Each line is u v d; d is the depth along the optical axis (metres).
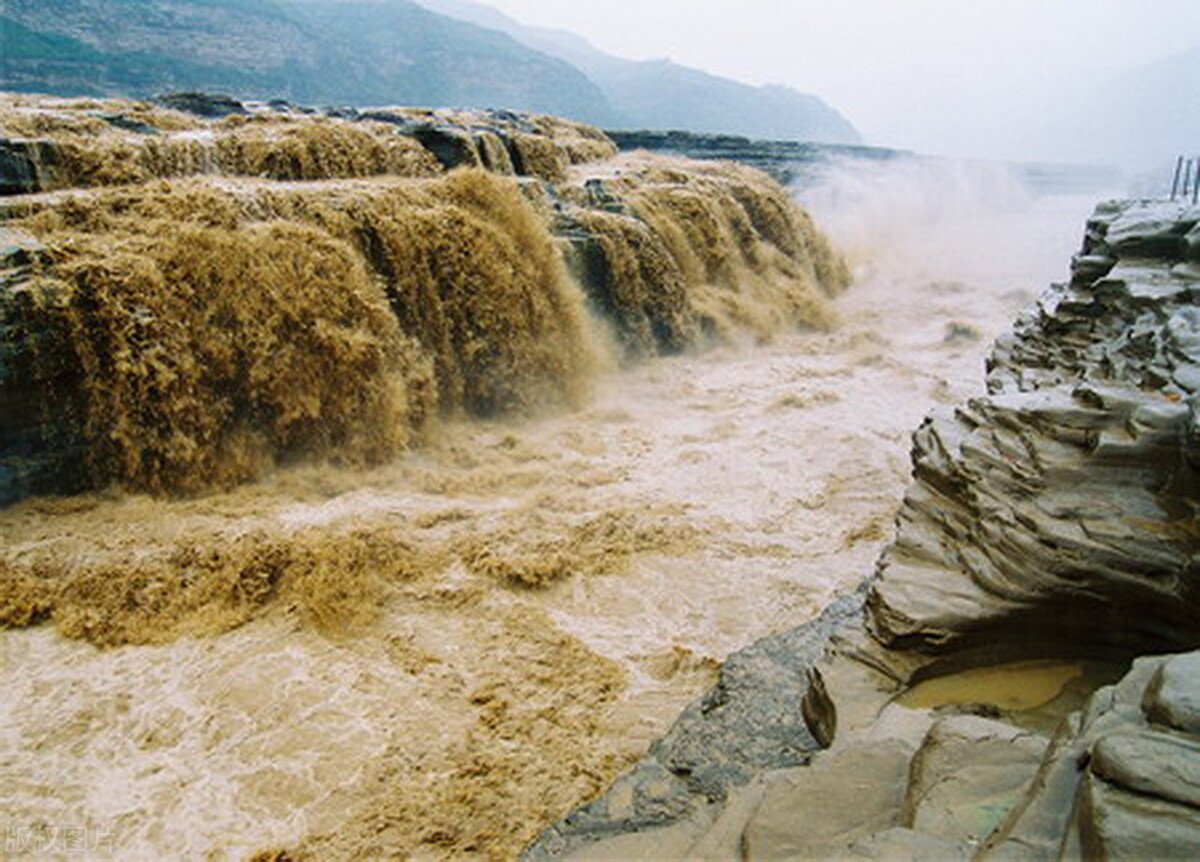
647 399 13.76
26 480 8.55
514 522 8.99
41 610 7.09
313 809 5.29
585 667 6.73
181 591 7.38
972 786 2.76
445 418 12.02
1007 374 7.76
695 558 8.46
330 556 7.80
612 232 15.31
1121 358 6.04
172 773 5.54
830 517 9.42
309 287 10.42
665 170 21.34
